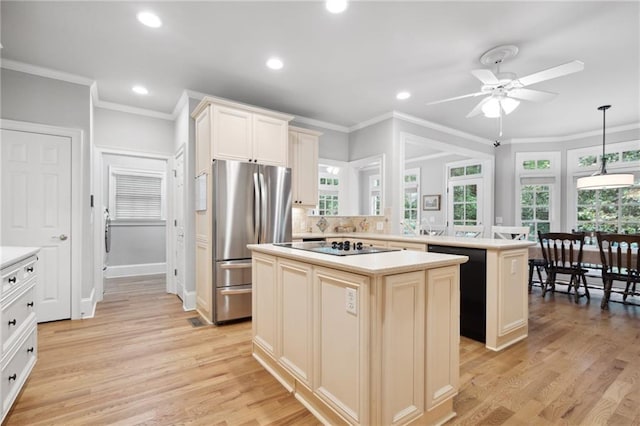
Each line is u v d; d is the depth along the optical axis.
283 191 3.65
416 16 2.33
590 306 3.91
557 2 2.16
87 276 3.41
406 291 1.52
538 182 5.76
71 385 2.04
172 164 4.50
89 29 2.50
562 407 1.81
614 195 5.10
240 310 3.32
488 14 2.30
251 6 2.22
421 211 7.45
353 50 2.83
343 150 5.21
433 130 5.01
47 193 3.19
